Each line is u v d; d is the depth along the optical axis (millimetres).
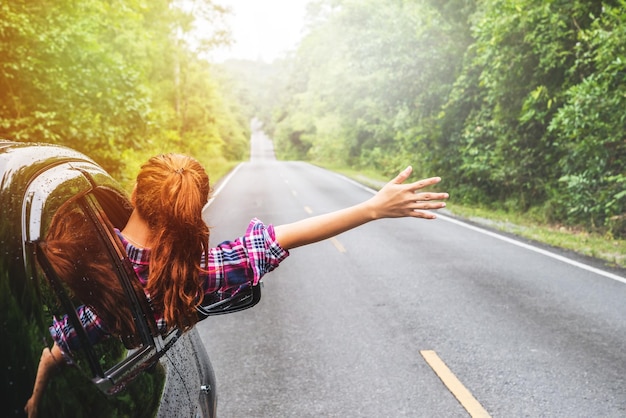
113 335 1578
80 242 1562
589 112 12086
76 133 12680
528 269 9312
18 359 1143
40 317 1242
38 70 11594
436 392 4750
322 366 5336
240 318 6867
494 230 13992
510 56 15734
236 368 5324
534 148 16859
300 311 7105
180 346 2168
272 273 9242
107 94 13188
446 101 22500
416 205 1794
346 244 11938
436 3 22094
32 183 1456
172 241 1651
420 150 26281
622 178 11859
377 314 6918
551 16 14023
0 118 11773
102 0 15398
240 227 14523
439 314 6879
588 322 6480
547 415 4324
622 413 4348
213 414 2506
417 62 22641
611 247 11258
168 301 1658
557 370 5145
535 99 14992
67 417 1235
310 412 4434
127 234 1791
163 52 37562
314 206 19859
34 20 11461
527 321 6547
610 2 13469
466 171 19734
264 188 28234
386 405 4531
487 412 4379
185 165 1717
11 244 1261
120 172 16141
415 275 8977
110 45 20828
